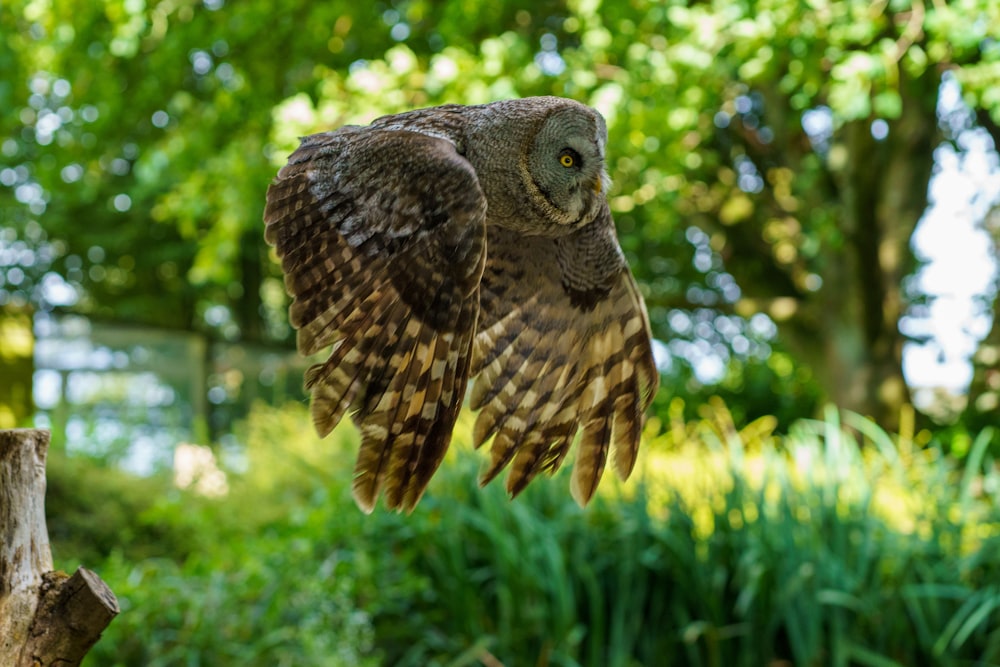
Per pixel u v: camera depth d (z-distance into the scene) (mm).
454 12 10672
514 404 2816
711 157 11969
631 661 6289
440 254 2336
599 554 6551
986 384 13969
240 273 20531
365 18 11922
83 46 12188
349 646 5652
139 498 7793
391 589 6164
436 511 6758
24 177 18938
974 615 5957
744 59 9812
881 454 7980
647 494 6840
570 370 2820
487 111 2678
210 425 12562
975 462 6859
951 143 12664
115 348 11742
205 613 5625
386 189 2385
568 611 6070
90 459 8211
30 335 10984
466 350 2338
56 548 7188
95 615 2416
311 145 2510
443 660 6180
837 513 6527
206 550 7367
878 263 12602
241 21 11430
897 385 12742
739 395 16453
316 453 8766
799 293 14234
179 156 12141
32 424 9312
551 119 2641
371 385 2365
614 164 10562
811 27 9383
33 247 20203
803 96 9875
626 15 10062
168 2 12117
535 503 6844
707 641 6242
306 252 2426
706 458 7758
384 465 2377
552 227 2664
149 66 12484
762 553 6250
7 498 2486
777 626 6258
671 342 17344
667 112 9555
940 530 6555
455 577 6391
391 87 10156
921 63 9414
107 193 18844
